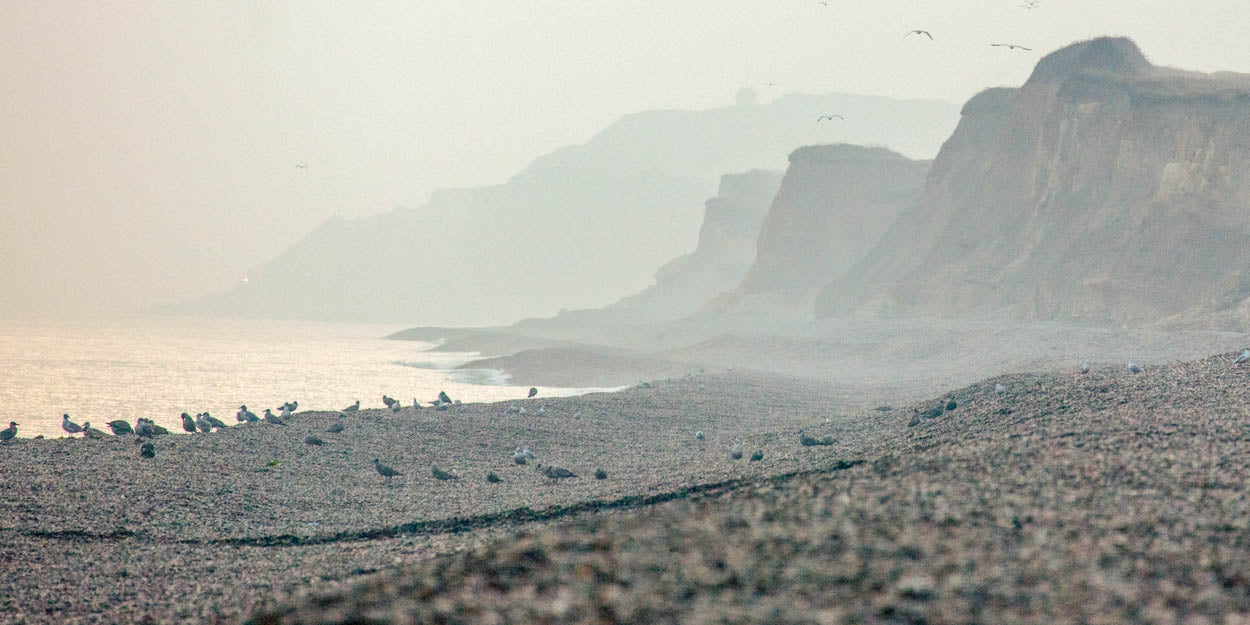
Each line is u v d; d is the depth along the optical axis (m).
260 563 94.50
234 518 116.62
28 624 75.88
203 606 78.00
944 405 180.75
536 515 111.94
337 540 106.38
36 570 91.81
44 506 116.06
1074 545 60.47
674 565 56.72
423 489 135.88
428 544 97.88
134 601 81.56
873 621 48.78
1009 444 95.31
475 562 59.03
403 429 189.25
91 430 173.25
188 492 127.25
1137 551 59.53
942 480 79.00
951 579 54.19
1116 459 85.12
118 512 115.81
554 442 184.88
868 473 85.50
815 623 48.59
